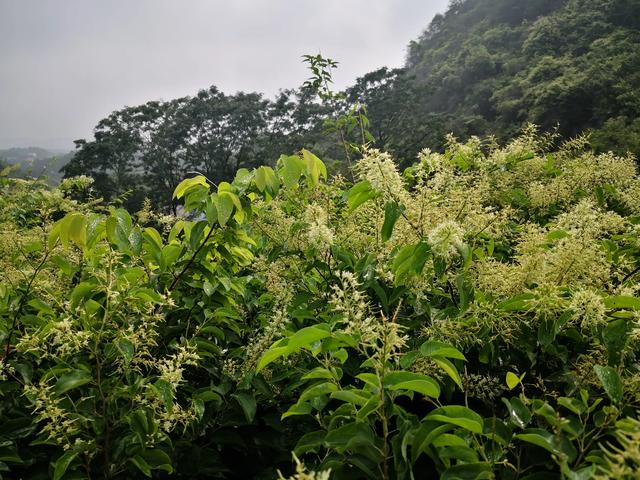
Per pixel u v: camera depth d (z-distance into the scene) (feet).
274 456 9.42
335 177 13.30
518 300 7.91
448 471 5.66
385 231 8.87
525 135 16.30
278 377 8.95
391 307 10.02
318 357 9.11
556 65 182.70
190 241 9.87
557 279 9.02
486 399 8.25
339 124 16.71
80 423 7.51
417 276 9.00
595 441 6.53
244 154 198.70
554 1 281.33
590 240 8.82
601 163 16.07
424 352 6.06
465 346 8.91
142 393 7.70
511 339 8.55
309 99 189.26
